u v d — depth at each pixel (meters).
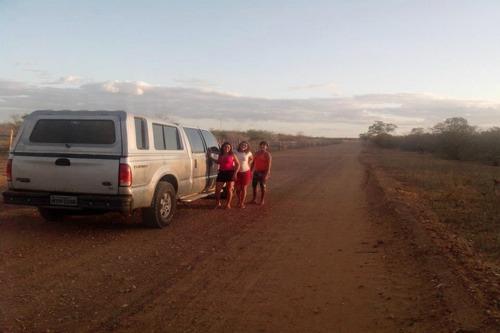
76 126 8.36
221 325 4.73
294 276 6.38
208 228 9.34
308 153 48.22
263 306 5.26
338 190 15.97
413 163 31.80
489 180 18.55
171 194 9.46
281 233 9.05
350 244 8.24
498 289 5.69
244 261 7.05
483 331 4.54
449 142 38.41
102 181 8.09
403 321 4.86
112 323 4.72
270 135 76.62
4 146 28.23
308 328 4.70
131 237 8.39
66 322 4.73
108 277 6.16
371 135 96.62
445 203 12.52
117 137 8.16
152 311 5.05
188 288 5.80
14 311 4.98
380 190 15.64
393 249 7.83
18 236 8.19
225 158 11.52
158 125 9.24
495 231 8.90
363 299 5.52
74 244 7.80
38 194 8.34
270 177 20.47
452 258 7.06
